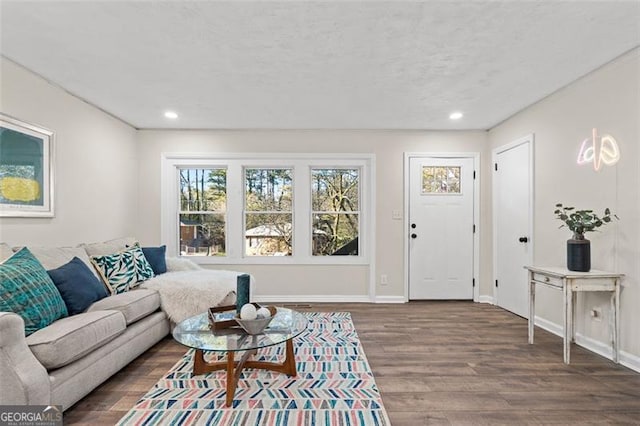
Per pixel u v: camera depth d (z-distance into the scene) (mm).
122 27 2084
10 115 2527
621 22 2029
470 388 2166
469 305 4270
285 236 4617
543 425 1789
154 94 3215
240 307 2213
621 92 2504
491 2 1841
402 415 1868
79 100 3312
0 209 2455
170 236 4520
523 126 3674
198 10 1907
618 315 2496
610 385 2201
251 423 1785
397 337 3094
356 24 2047
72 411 1887
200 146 4477
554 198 3219
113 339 2248
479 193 4461
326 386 2176
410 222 4496
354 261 4508
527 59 2508
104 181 3742
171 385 2188
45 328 1874
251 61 2533
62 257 2623
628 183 2465
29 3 1836
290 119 4023
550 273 2654
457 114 3818
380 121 4098
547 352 2744
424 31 2123
